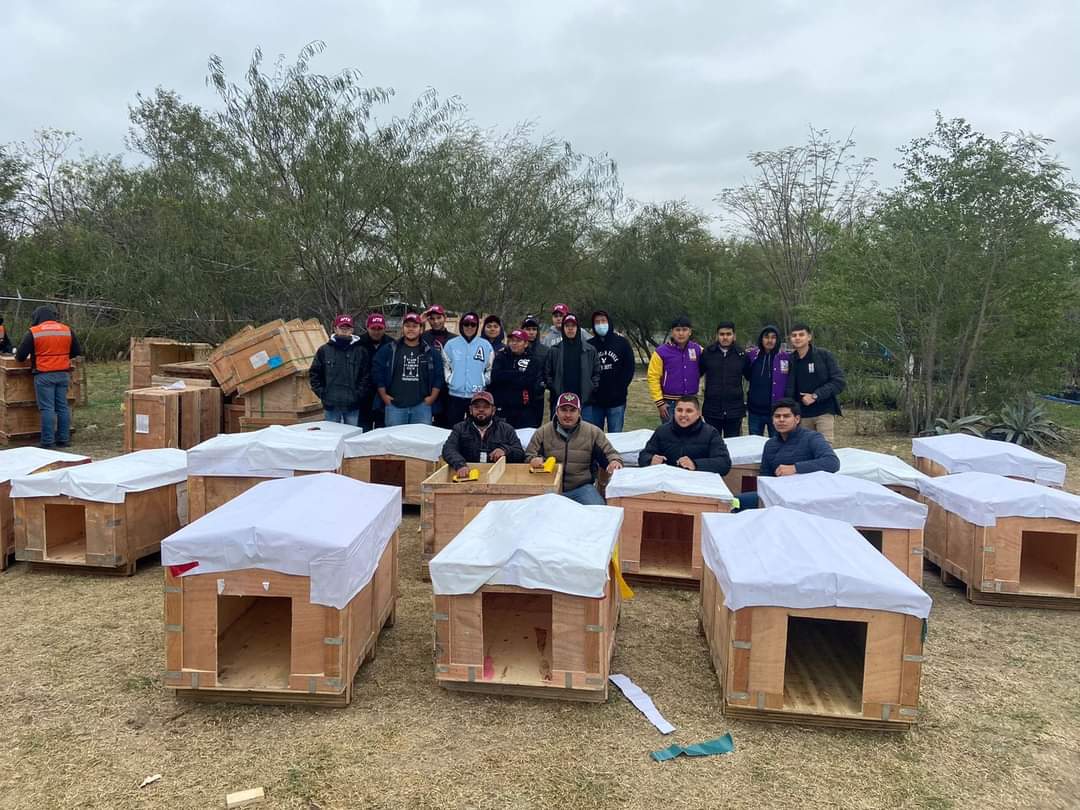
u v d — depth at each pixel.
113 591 5.36
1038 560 5.91
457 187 15.17
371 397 8.80
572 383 8.54
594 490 6.34
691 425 6.56
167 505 5.99
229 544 3.64
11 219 22.02
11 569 5.78
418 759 3.34
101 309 19.36
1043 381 13.16
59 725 3.61
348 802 3.05
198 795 3.10
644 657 4.42
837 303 13.97
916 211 12.58
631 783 3.19
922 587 5.76
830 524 4.22
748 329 24.30
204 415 9.66
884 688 3.55
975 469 6.42
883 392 16.09
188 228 12.69
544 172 17.03
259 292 13.52
